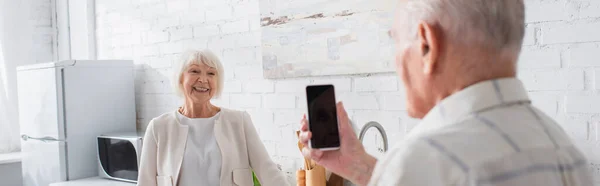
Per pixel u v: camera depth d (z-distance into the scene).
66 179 3.35
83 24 4.05
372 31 2.35
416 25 0.77
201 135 2.31
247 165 2.36
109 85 3.51
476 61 0.72
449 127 0.69
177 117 2.35
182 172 2.26
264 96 2.85
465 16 0.71
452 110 0.71
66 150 3.35
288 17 2.67
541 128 0.71
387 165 0.71
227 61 3.04
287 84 2.73
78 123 3.38
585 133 1.82
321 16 2.54
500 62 0.72
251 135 2.39
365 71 2.39
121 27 3.75
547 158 0.67
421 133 0.71
